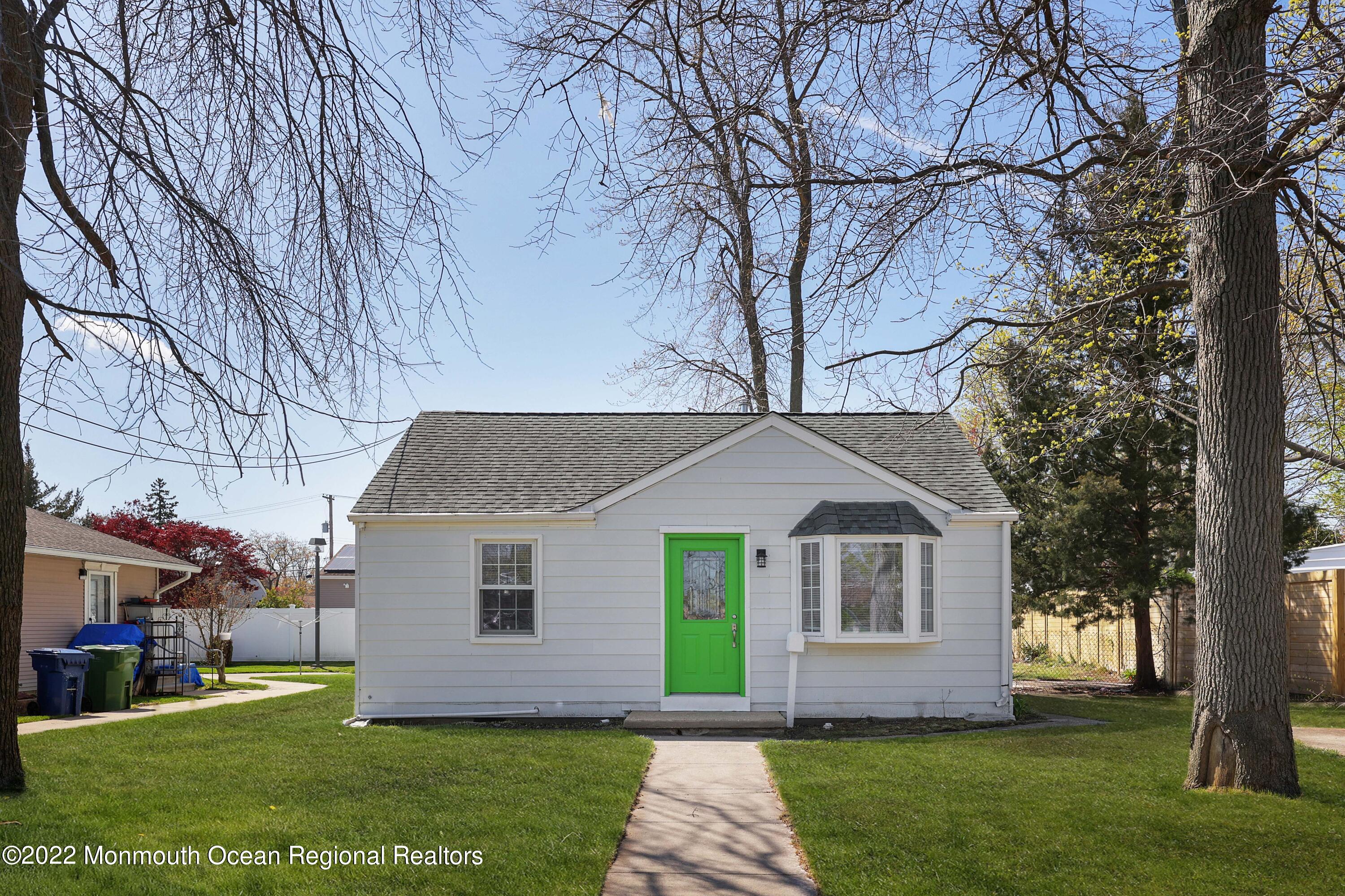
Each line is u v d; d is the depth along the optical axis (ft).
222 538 102.22
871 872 20.15
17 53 17.58
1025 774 29.19
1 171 17.49
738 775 30.60
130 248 18.89
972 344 29.76
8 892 18.29
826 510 44.19
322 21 20.20
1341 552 64.54
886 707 43.75
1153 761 31.48
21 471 25.64
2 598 25.68
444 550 44.80
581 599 44.65
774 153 25.59
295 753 33.09
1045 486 57.82
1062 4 25.17
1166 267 40.45
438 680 44.24
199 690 64.80
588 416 55.62
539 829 23.00
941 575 44.42
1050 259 25.72
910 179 25.59
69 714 47.78
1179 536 51.85
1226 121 22.93
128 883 18.94
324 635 105.19
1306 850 21.18
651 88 22.27
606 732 39.47
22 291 22.90
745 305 30.19
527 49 21.03
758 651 44.27
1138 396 36.11
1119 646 69.72
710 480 45.01
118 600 65.31
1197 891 18.86
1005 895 18.75
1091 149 28.22
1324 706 49.11
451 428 53.36
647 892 19.52
